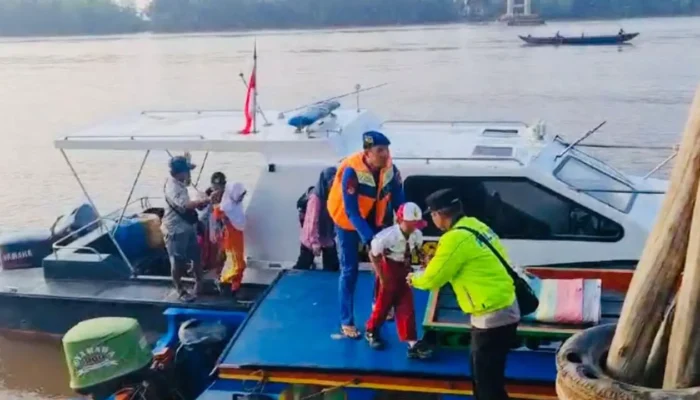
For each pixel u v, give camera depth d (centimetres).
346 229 668
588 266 798
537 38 6222
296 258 862
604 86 3578
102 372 704
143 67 5316
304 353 665
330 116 941
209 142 855
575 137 2439
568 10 9888
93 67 5491
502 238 812
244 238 867
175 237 834
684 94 3191
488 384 559
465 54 5666
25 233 1003
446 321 657
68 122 3120
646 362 253
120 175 2086
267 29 9475
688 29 7569
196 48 7175
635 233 787
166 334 826
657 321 248
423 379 624
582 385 254
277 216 858
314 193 807
